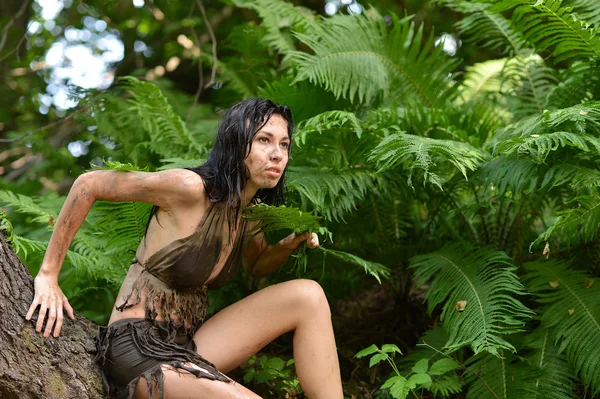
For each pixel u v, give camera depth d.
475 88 4.56
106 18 6.22
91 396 2.31
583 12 3.53
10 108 6.32
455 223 3.62
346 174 3.13
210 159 2.46
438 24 6.78
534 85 3.97
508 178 2.91
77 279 3.42
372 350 2.70
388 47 3.80
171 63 6.94
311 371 2.49
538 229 3.78
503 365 2.84
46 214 3.41
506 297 2.81
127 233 3.02
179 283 2.43
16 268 2.38
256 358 3.30
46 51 6.48
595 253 3.24
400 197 3.53
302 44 5.78
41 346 2.29
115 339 2.36
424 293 3.90
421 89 3.88
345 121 3.01
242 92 5.20
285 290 2.54
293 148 3.35
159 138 3.88
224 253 2.51
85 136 5.05
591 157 2.96
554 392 2.72
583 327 2.81
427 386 2.71
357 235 3.49
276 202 2.67
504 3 2.96
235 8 6.81
